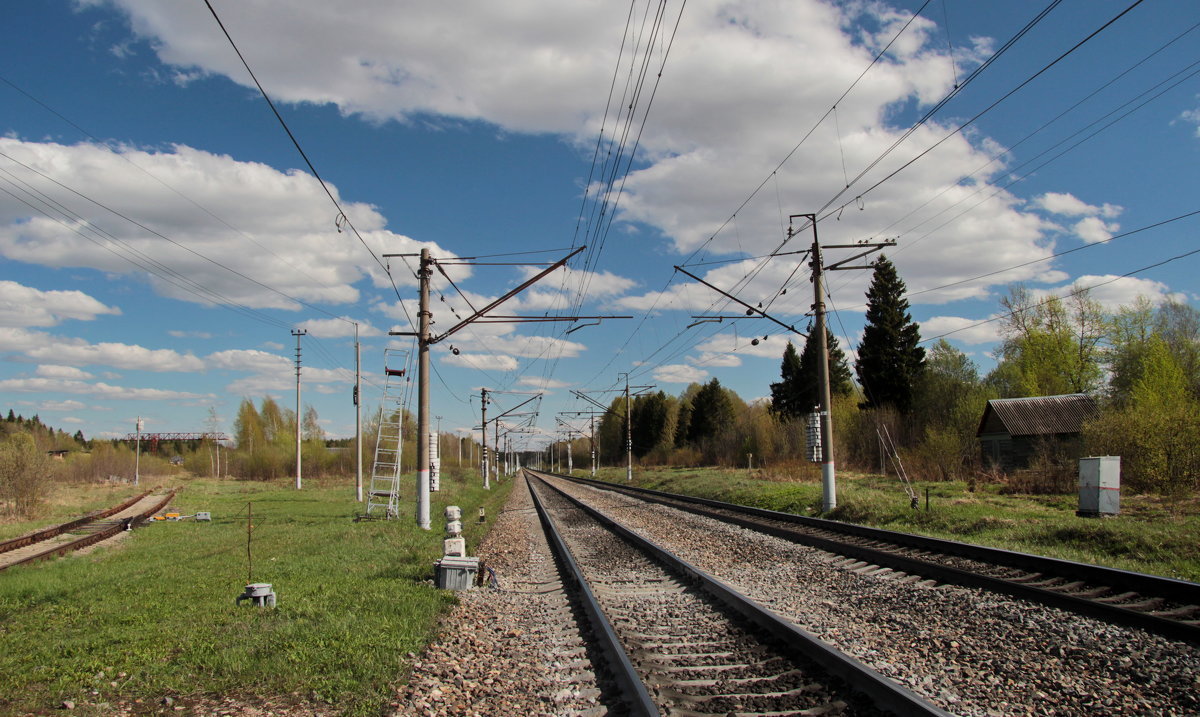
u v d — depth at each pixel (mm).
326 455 81062
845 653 7383
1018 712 5793
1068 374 52406
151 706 6266
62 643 8531
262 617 9562
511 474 133000
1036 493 27094
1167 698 6062
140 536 25125
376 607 10031
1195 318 48812
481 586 12656
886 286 58938
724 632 8656
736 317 25703
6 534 25203
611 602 10953
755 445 67000
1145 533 14094
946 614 9195
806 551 15445
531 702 6402
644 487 54125
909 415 55094
